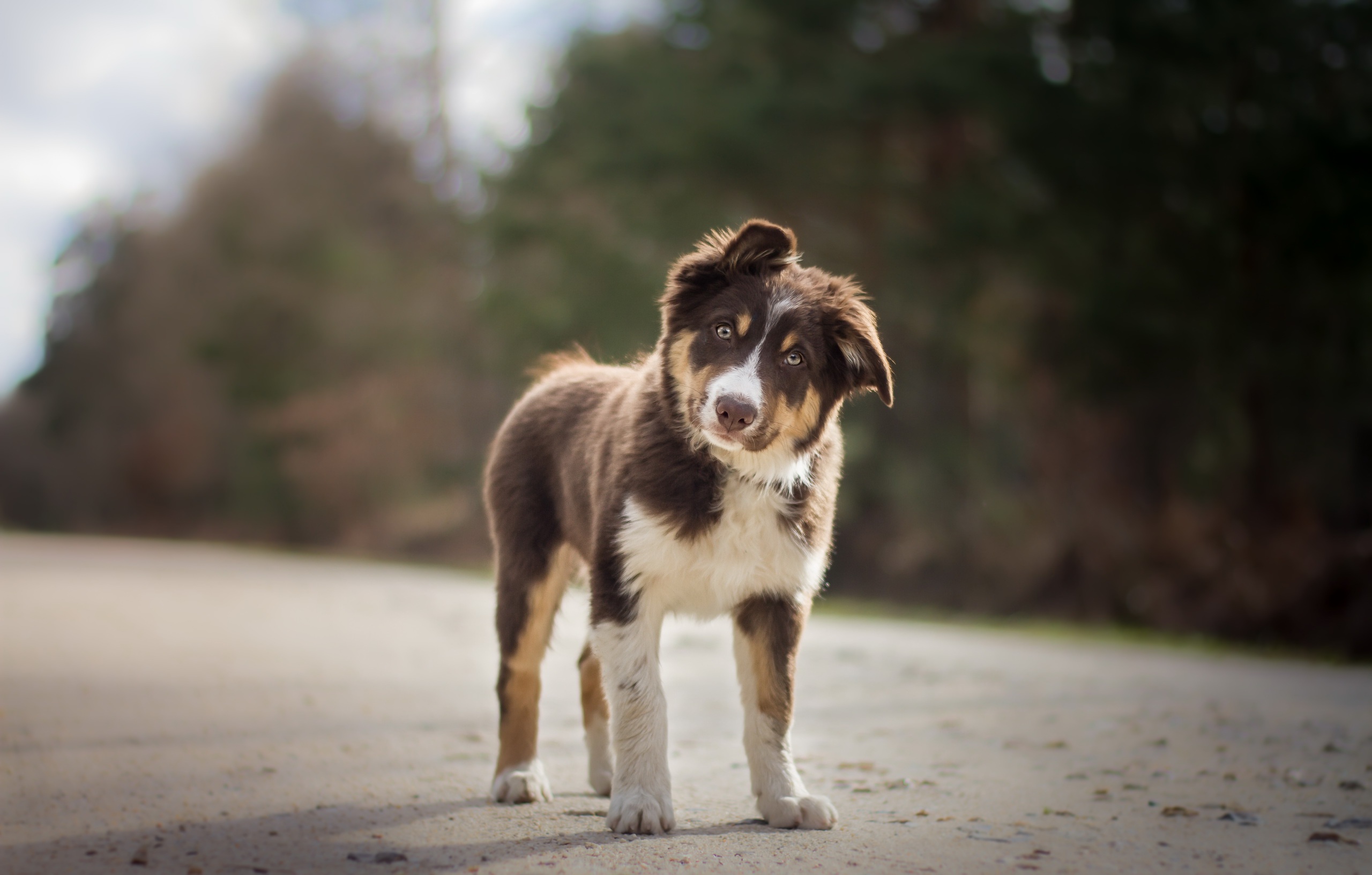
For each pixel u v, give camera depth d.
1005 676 8.55
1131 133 19.19
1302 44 18.64
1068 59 20.30
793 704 4.33
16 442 51.78
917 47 21.09
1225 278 19.38
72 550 25.34
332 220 37.00
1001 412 25.22
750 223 4.56
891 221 21.64
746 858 3.58
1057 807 4.40
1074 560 19.27
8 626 10.34
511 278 25.48
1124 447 21.42
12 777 4.61
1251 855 3.70
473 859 3.55
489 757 5.33
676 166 21.30
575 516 4.77
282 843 3.74
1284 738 5.95
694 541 4.23
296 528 37.44
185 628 10.70
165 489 43.31
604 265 22.91
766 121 20.39
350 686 7.43
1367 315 18.91
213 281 39.47
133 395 44.78
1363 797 4.58
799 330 4.47
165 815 4.09
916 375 22.97
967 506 22.48
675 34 23.34
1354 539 16.22
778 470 4.36
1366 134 18.03
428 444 35.91
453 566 25.89
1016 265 20.61
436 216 35.53
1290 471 19.80
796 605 4.38
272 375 36.59
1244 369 19.22
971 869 3.49
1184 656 11.45
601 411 4.82
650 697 4.16
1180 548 18.30
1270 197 18.66
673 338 4.55
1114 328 19.30
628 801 3.99
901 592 21.75
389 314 35.97
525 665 4.77
